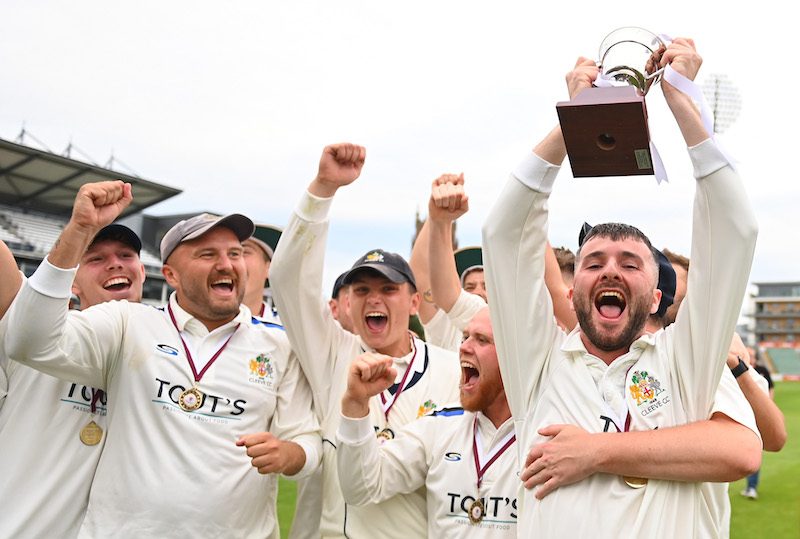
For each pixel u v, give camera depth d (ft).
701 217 6.77
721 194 6.57
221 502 8.82
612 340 7.11
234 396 9.34
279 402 9.85
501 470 8.25
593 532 6.45
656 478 6.50
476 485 8.33
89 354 9.02
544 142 7.33
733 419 6.84
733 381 7.43
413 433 9.08
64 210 79.87
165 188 70.49
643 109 5.80
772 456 38.99
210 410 9.15
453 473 8.49
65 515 9.04
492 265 7.50
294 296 9.68
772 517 26.30
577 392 7.13
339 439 8.40
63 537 9.01
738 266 6.57
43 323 8.19
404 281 10.60
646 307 7.11
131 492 8.73
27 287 8.19
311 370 9.89
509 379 7.57
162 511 8.61
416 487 9.02
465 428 8.77
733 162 6.56
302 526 10.04
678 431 6.53
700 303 6.81
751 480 29.07
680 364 6.97
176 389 9.13
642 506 6.43
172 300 10.03
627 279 7.06
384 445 9.05
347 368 10.24
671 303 8.67
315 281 9.79
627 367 7.18
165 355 9.30
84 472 9.22
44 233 77.30
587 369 7.23
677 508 6.53
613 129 6.07
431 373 10.39
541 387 7.43
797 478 32.58
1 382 9.37
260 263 13.78
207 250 9.60
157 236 91.56
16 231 75.05
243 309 10.44
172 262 9.75
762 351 206.90
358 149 9.38
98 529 8.79
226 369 9.45
